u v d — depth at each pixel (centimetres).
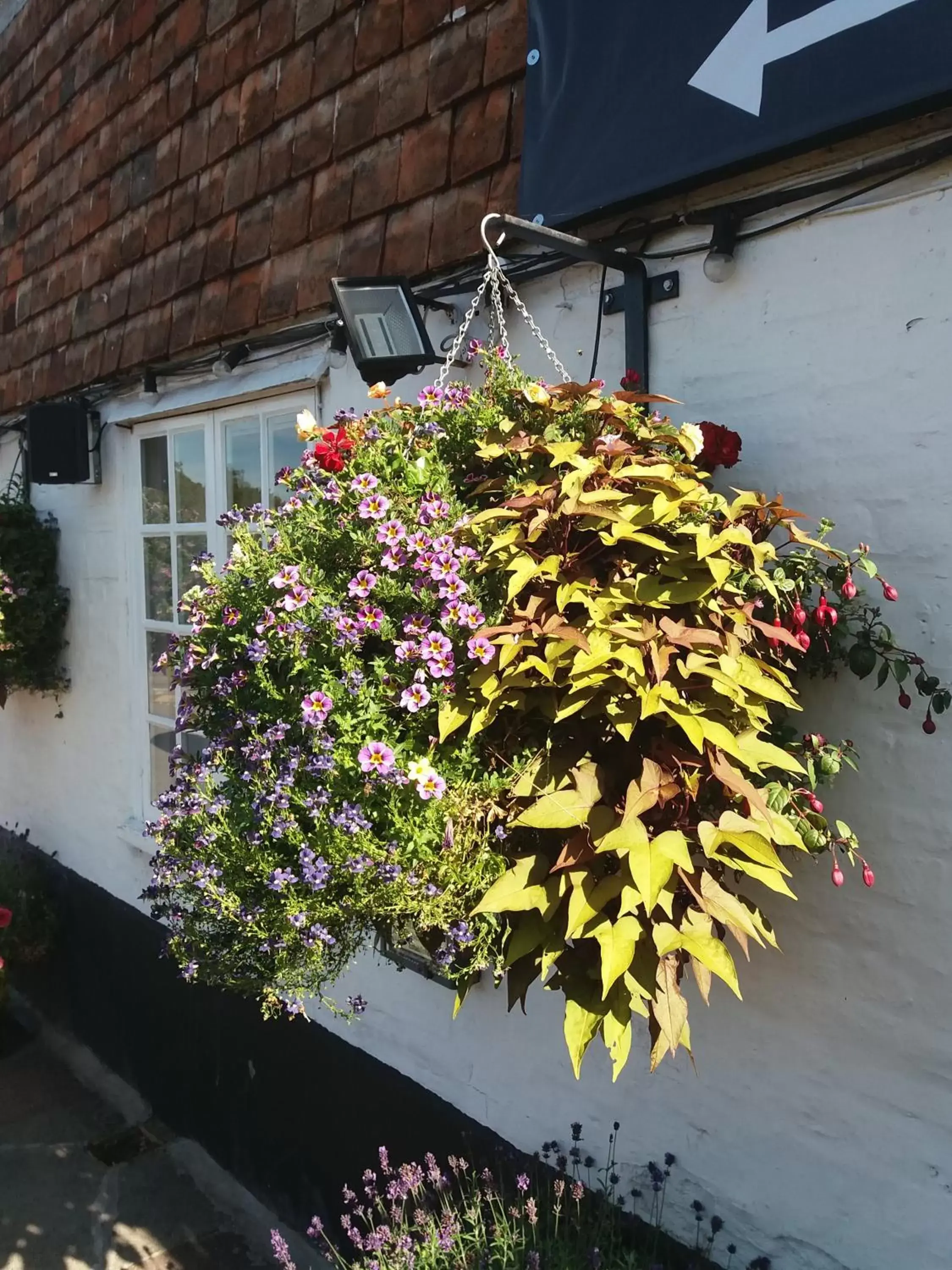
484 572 168
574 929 142
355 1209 296
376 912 155
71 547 475
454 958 159
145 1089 410
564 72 222
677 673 154
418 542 165
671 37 198
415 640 160
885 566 184
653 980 150
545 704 158
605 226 225
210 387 365
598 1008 152
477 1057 266
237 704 174
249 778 162
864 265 184
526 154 229
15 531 466
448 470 186
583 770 154
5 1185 354
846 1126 194
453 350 219
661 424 188
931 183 174
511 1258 218
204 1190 352
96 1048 449
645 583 158
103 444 441
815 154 186
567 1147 244
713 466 192
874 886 187
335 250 296
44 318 475
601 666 151
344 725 153
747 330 203
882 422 183
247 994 199
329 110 302
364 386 301
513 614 160
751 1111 208
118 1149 378
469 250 252
